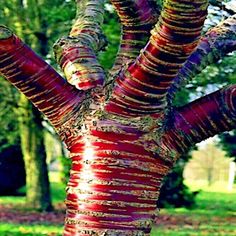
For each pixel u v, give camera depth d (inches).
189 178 2623.0
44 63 147.1
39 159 973.2
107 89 144.3
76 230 143.6
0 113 944.3
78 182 145.4
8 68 144.5
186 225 832.3
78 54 162.4
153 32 127.1
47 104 148.9
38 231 731.4
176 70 132.6
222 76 603.5
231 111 148.9
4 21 848.3
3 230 730.8
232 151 960.9
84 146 145.6
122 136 142.9
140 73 134.8
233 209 1147.3
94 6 179.6
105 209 142.3
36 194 975.6
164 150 145.8
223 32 173.6
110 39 634.8
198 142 151.3
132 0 157.2
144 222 143.8
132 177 143.2
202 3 119.3
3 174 1263.5
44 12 817.5
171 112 149.3
